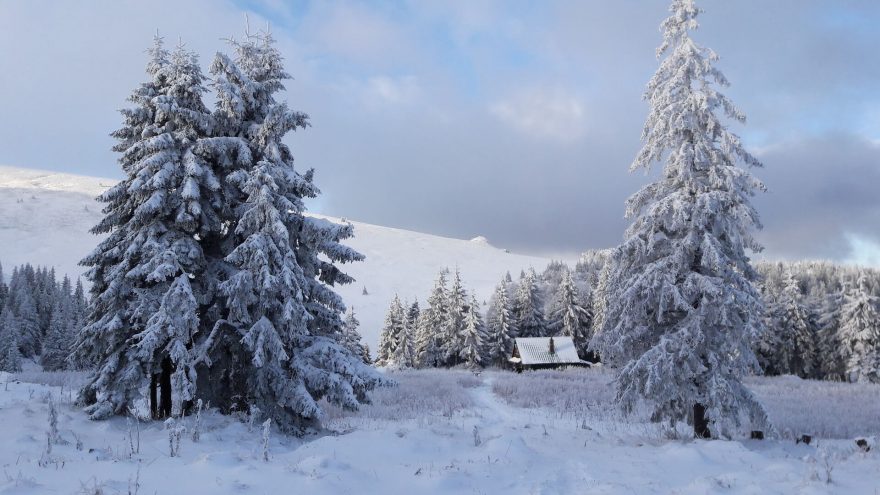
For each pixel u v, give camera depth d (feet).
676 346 51.96
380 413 74.38
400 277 565.53
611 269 59.62
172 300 48.42
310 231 56.75
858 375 191.11
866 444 43.21
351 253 58.13
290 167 58.59
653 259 57.57
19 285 330.34
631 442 49.32
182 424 41.78
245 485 24.44
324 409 72.28
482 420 72.69
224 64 54.65
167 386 56.44
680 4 56.75
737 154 54.65
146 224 53.11
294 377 53.93
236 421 49.29
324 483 25.32
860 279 196.54
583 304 272.72
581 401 96.43
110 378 49.85
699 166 54.90
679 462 35.40
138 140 55.72
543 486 27.78
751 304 52.21
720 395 50.65
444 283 259.60
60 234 614.75
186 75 54.34
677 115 54.54
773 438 54.85
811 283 327.47
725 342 51.90
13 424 42.06
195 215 52.06
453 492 26.45
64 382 90.33
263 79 59.11
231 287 49.60
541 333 271.90
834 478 28.45
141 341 46.55
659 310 53.83
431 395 103.30
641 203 58.80
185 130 53.72
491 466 31.63
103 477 25.49
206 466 27.50
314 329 59.82
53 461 28.89
